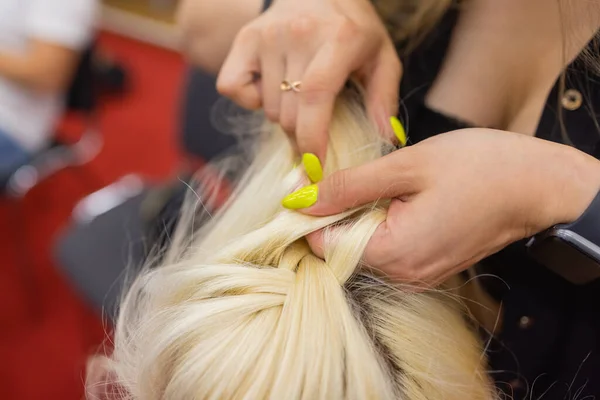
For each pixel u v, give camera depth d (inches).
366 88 19.9
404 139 19.3
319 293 15.7
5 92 50.2
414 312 16.6
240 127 32.3
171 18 103.7
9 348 56.4
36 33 47.5
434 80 20.9
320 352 14.6
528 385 19.4
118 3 106.2
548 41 19.1
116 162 79.4
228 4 25.5
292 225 17.0
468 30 20.6
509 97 20.2
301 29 18.6
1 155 51.7
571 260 15.6
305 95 18.1
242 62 20.0
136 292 19.1
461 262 15.4
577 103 18.1
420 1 21.4
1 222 67.3
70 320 58.9
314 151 18.3
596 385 18.6
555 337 18.8
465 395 17.0
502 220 14.9
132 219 41.5
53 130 57.8
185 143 42.0
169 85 96.0
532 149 15.1
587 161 15.2
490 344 19.7
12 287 61.1
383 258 15.7
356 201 16.1
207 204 25.0
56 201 71.4
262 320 15.3
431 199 14.9
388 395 14.9
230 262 17.2
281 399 14.3
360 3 20.0
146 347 16.6
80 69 53.2
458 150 15.2
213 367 14.8
